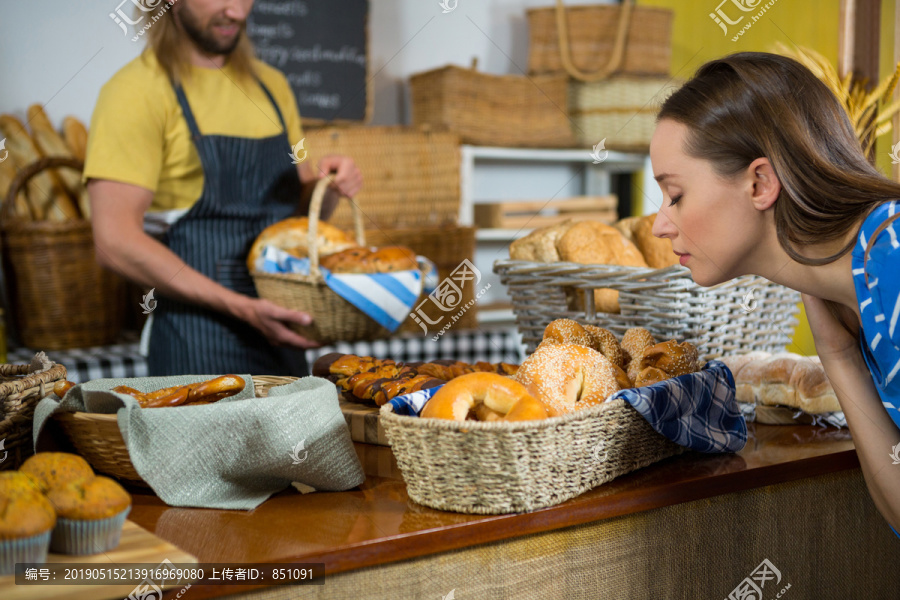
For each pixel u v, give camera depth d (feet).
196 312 5.91
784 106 2.82
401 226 8.13
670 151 3.00
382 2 9.95
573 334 3.41
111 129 5.57
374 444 3.63
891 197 2.76
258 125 6.44
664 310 3.96
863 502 3.60
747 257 3.06
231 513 2.74
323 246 5.87
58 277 6.87
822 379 3.75
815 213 2.82
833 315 3.24
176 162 6.03
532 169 11.15
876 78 5.57
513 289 4.60
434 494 2.73
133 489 2.99
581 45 9.41
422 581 2.55
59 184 7.39
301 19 8.77
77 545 2.27
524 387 2.82
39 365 3.29
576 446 2.74
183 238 6.14
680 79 9.63
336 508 2.78
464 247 8.21
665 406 2.99
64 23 7.98
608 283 4.08
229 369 6.01
